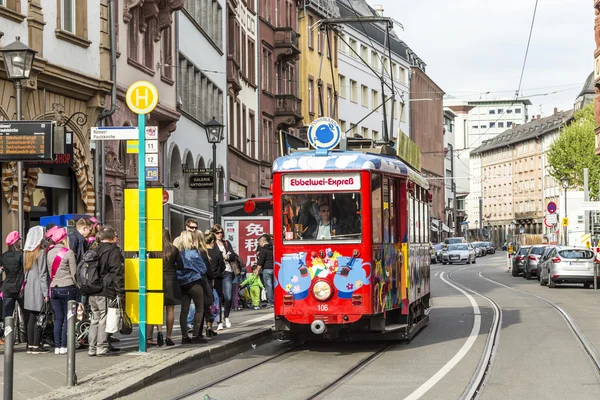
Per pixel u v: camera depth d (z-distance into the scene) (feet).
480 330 73.31
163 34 120.37
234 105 169.17
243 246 100.63
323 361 55.72
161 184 110.11
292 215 59.06
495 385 45.55
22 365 48.34
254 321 77.56
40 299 52.85
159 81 115.85
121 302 52.95
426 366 52.80
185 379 48.06
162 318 53.93
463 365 53.01
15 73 57.88
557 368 51.39
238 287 92.22
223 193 157.69
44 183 83.82
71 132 79.36
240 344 61.82
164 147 119.65
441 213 418.10
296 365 54.03
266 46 198.49
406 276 65.36
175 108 123.03
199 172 108.78
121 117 99.60
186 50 132.46
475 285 152.46
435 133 405.39
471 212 633.61
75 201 89.51
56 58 82.07
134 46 106.22
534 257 173.99
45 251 53.31
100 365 48.73
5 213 75.97
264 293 93.81
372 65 303.89
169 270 56.13
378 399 41.60
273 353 60.18
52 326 56.80
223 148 159.33
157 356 51.98
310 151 62.13
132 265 54.24
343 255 58.23
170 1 114.01
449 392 43.39
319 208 58.85
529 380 47.06
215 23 156.04
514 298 114.62
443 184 424.46
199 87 143.13
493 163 600.80
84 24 87.61
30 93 78.13
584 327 74.64
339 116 269.23
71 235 56.80
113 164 99.14
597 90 218.18
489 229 565.53
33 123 57.52
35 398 39.32
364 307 57.93
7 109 74.74
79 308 52.80
